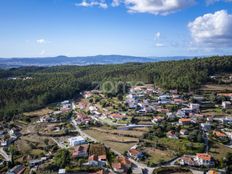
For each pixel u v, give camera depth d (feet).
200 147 417.69
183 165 377.30
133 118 590.96
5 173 386.32
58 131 558.56
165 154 411.95
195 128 501.97
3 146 509.76
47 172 370.94
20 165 405.18
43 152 455.63
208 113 603.26
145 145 446.19
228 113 599.16
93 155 406.21
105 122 597.93
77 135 533.14
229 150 415.64
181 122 529.04
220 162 373.61
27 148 481.46
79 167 374.02
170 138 458.91
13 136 550.77
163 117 574.15
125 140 480.64
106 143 473.26
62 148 457.27
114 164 378.94
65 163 390.63
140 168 373.20
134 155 405.18
